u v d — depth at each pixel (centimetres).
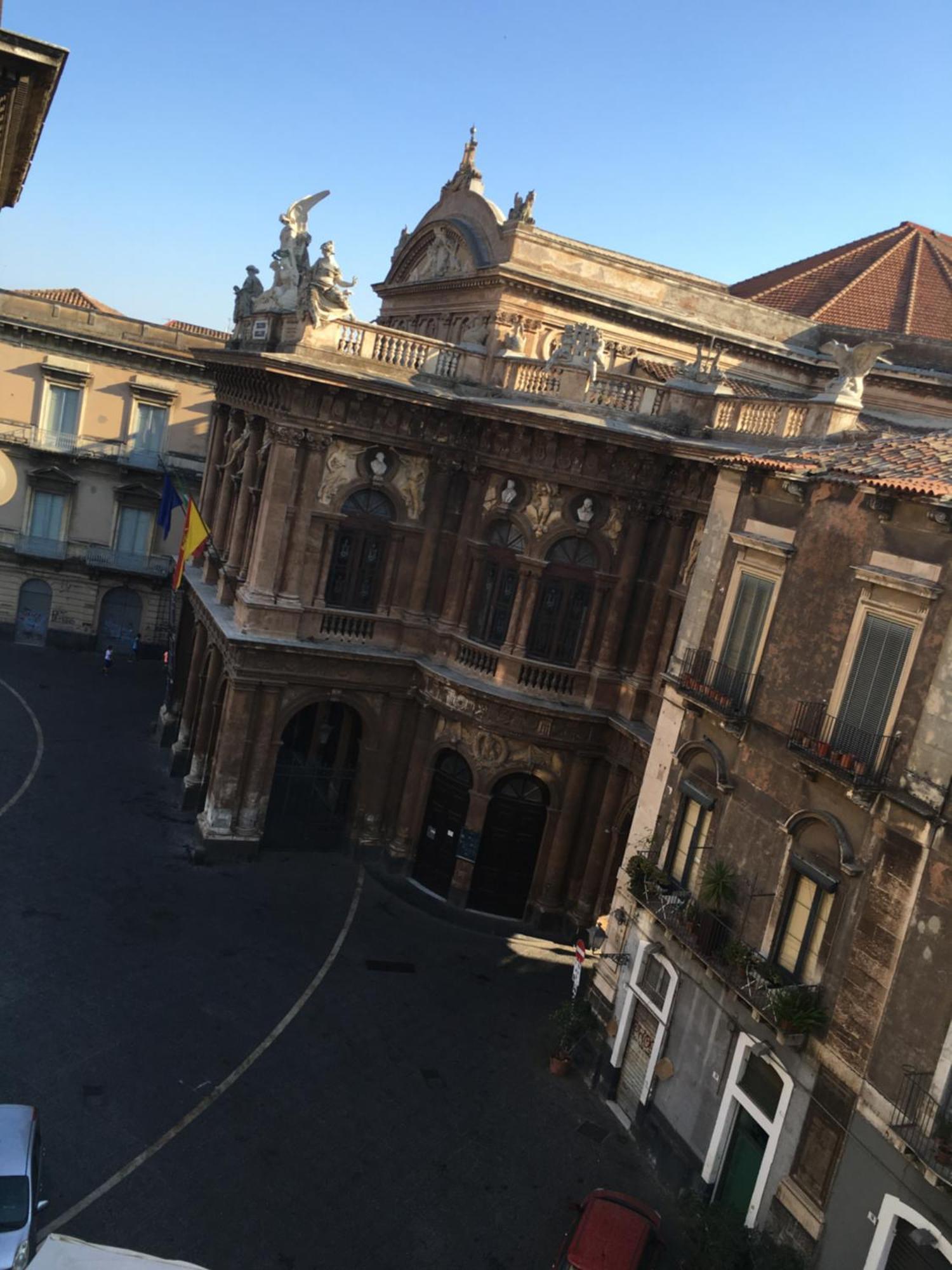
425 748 3562
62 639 5672
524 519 3312
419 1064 2597
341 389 3244
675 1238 2103
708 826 2386
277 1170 2142
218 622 3500
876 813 1864
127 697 5116
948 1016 1662
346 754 3734
